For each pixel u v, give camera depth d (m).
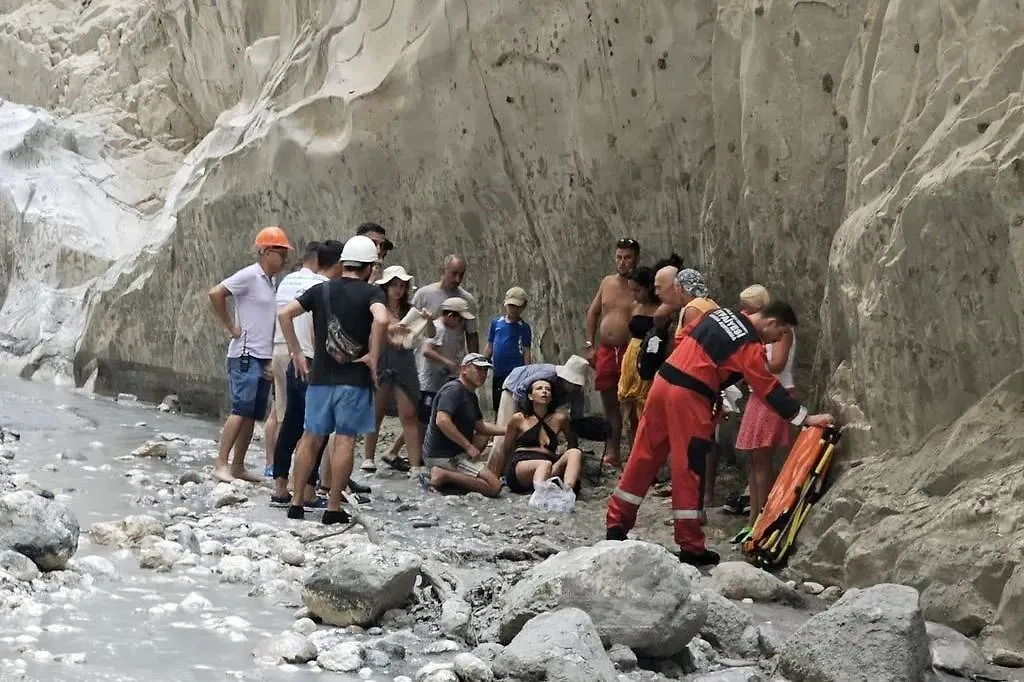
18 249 22.20
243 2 20.56
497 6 13.12
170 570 7.54
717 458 11.71
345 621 6.54
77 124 24.33
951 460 7.61
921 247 7.93
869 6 9.22
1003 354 7.64
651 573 6.13
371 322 9.40
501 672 5.59
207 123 23.34
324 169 15.61
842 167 9.95
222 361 17.59
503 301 14.38
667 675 6.09
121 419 15.90
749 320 8.80
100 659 5.59
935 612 7.02
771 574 8.03
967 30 8.21
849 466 8.57
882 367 8.36
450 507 10.65
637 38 11.95
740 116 11.14
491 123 13.66
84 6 27.83
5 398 16.81
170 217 19.02
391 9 15.08
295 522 9.35
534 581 6.27
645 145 12.21
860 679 5.64
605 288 12.12
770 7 10.11
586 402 13.27
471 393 11.47
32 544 6.91
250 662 5.76
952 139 7.96
